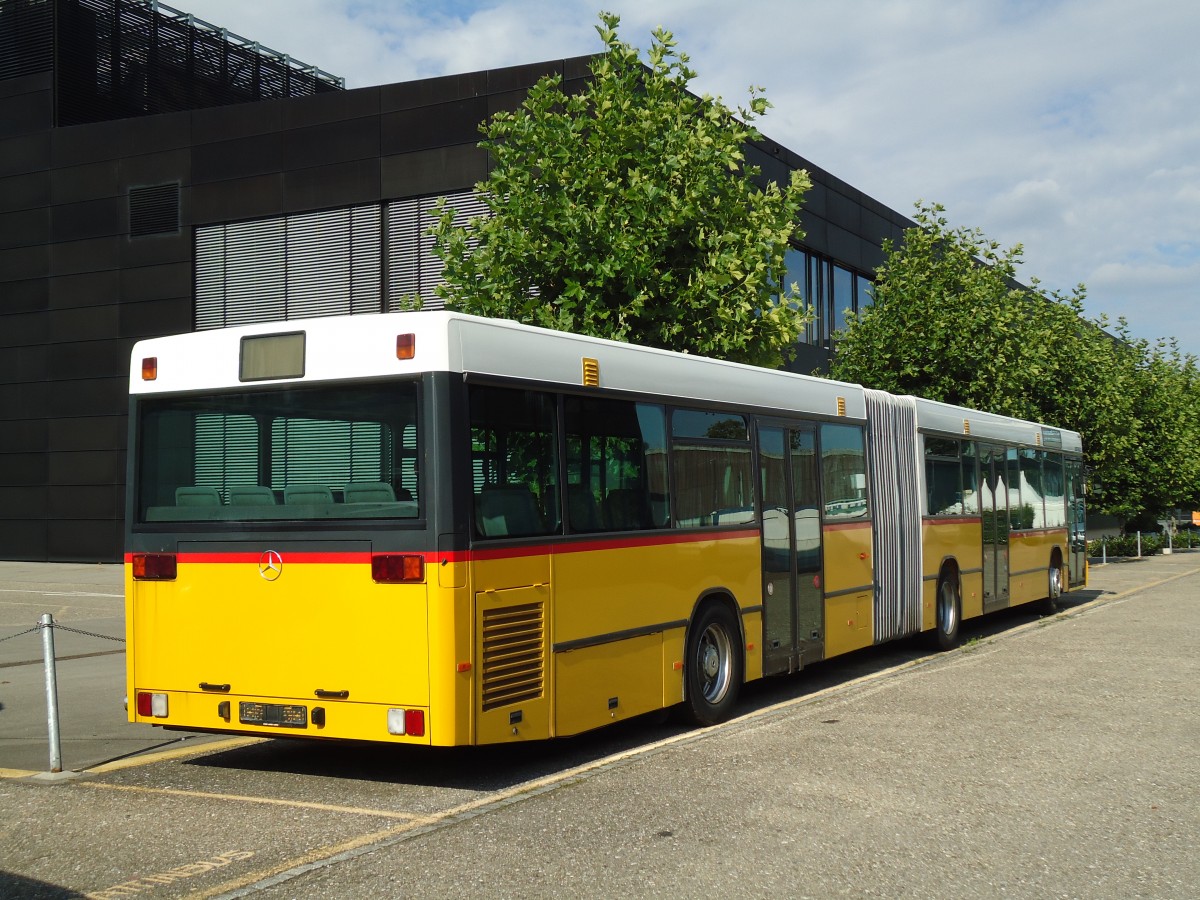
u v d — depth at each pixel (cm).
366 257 2964
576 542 831
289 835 647
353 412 761
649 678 913
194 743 945
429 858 596
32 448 3428
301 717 758
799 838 627
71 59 3488
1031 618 2016
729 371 1063
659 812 685
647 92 1511
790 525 1149
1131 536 5219
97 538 3359
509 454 781
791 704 1107
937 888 542
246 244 3131
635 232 1383
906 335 2550
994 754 843
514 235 1403
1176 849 605
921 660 1447
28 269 3416
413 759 877
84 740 958
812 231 3209
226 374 807
